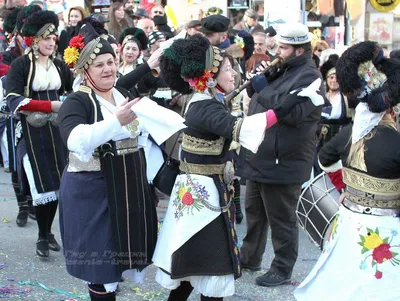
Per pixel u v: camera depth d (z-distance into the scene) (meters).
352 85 3.68
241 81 6.75
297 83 4.81
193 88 4.01
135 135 3.86
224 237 3.93
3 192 7.91
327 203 4.55
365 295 3.67
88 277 3.80
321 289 3.85
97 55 3.85
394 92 3.60
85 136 3.52
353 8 11.13
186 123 3.97
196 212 3.90
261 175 4.99
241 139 3.71
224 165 4.01
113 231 3.78
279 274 5.17
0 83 5.95
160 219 6.62
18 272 5.35
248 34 7.50
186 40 3.94
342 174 3.98
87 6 11.52
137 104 3.56
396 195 3.70
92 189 3.79
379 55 3.68
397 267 3.67
